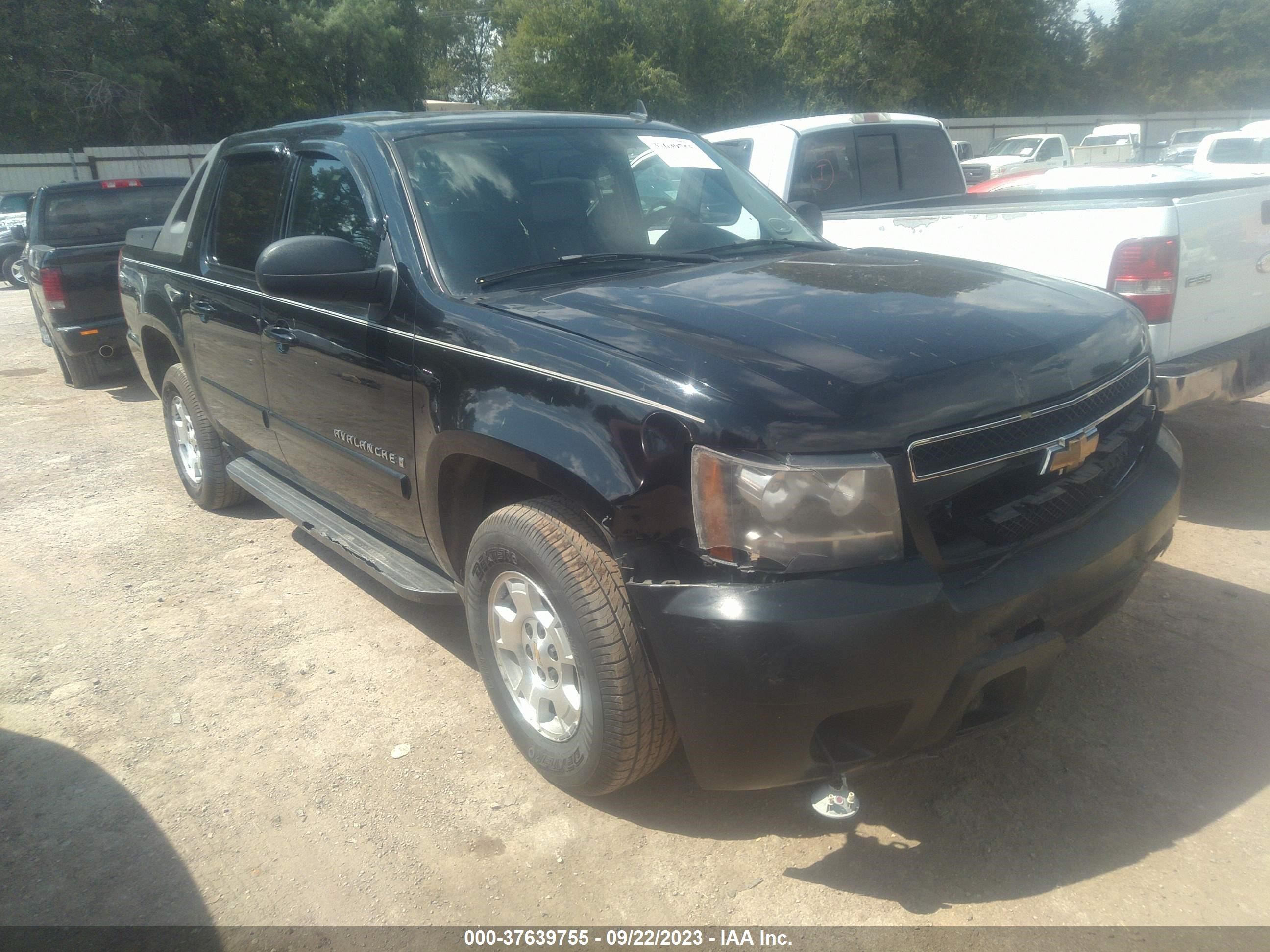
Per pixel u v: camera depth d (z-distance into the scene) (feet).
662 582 7.41
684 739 7.59
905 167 24.17
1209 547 13.85
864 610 6.78
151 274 16.46
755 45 122.72
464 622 12.90
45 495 18.94
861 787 9.10
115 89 105.81
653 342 7.91
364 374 10.46
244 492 16.98
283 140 13.12
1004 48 129.90
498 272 9.98
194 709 11.06
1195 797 8.74
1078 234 13.73
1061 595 7.72
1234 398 14.99
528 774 9.61
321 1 116.47
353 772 9.76
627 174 11.74
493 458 8.68
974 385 7.48
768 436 6.91
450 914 7.87
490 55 153.28
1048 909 7.54
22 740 10.57
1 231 60.29
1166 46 170.91
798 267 10.12
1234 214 14.29
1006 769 9.25
